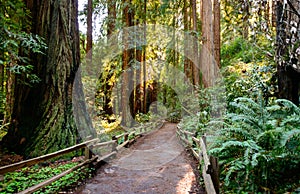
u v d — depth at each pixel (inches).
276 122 164.6
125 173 224.2
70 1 300.0
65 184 180.1
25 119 279.9
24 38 218.8
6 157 249.0
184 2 625.0
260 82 269.1
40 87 283.6
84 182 197.0
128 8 567.5
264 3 206.8
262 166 147.0
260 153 144.7
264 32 214.2
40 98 282.4
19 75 280.1
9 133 280.8
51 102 280.4
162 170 234.1
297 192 125.5
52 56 285.1
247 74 308.7
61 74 285.7
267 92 265.4
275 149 146.4
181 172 225.9
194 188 182.7
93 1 589.0
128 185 190.5
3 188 167.8
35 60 282.5
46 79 283.0
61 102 282.2
